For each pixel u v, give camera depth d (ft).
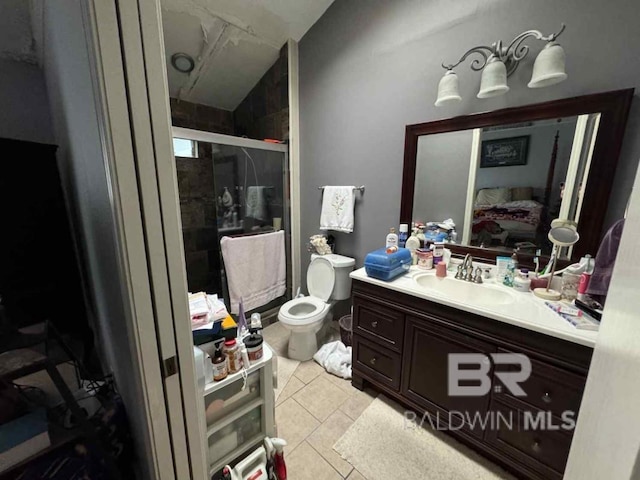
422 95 5.72
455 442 4.57
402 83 5.98
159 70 1.78
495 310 3.86
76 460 2.87
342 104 7.13
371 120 6.64
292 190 8.56
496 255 5.18
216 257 8.21
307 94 7.86
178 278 2.09
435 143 5.67
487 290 4.81
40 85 6.89
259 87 8.80
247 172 7.98
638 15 3.61
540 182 4.61
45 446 2.77
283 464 3.74
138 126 1.75
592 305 3.62
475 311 3.94
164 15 6.20
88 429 2.97
